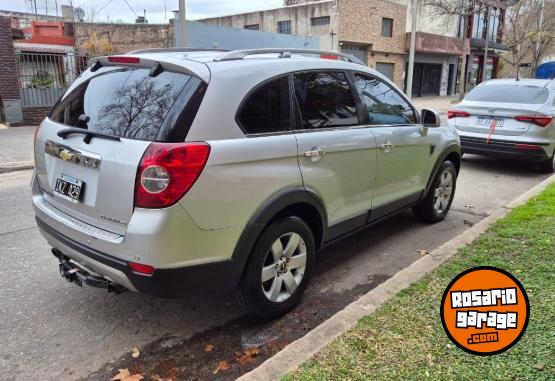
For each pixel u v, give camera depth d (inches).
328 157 142.0
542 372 99.2
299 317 139.5
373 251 190.7
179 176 105.2
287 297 137.3
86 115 126.4
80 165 120.6
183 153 105.7
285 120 131.8
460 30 1455.5
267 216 122.3
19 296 149.8
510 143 322.3
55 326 133.3
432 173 208.1
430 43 1272.1
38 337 128.0
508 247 169.2
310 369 102.0
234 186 114.4
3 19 549.6
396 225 222.4
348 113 156.3
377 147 164.1
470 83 1579.7
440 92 1425.9
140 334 130.2
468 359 104.7
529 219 201.2
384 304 129.4
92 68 137.9
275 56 142.2
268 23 1170.0
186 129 108.5
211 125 112.3
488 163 381.7
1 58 556.1
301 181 132.6
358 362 104.4
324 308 144.9
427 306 128.3
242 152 116.1
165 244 105.8
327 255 186.5
